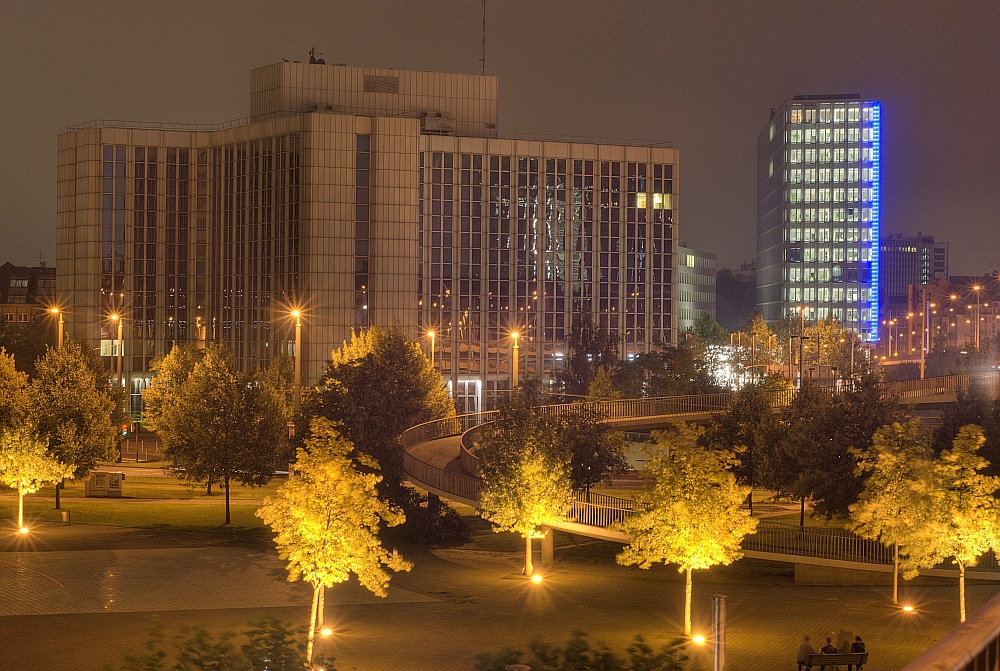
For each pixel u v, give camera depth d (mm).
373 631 37031
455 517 57625
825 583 45656
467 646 34812
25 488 56031
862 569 43344
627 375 110375
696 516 36688
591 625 38000
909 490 37031
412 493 57625
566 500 46844
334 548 35094
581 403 56156
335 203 133125
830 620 38344
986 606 4672
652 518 37406
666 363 108125
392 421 63094
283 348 135125
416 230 135125
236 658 18375
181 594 42219
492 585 45562
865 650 32594
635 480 76188
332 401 61844
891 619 38438
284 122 135000
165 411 80562
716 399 74000
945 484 35906
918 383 71062
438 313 137875
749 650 34156
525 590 44562
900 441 39656
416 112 146500
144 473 83438
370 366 64188
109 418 67188
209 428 60562
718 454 38406
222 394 61375
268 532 56844
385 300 134250
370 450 59312
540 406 58281
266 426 61969
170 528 57594
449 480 51688
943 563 44000
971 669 4320
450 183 138375
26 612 38875
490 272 139750
